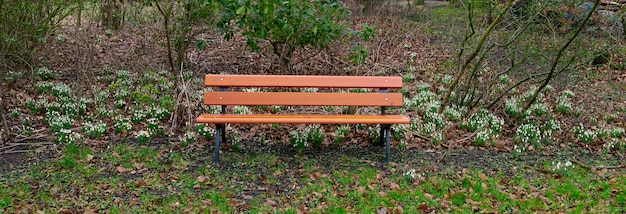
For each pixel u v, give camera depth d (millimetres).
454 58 11258
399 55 12219
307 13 8367
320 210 5098
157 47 11430
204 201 5238
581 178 5926
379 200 5305
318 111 8547
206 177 5789
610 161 6594
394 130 7309
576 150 6977
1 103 7766
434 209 5160
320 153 6684
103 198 5258
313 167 6172
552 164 6309
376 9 15672
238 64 11406
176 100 7887
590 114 8695
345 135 7293
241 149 6754
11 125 7398
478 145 7027
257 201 5281
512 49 8852
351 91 10117
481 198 5414
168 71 10500
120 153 6484
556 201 5355
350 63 11188
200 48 10523
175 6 11086
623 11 8758
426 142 7152
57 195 5289
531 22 7953
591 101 9484
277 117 6359
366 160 6449
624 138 7504
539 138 7309
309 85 6738
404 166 6254
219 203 5199
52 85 9320
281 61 9867
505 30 8414
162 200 5223
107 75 10031
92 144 6773
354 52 10391
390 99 6801
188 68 10812
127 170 5941
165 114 7922
